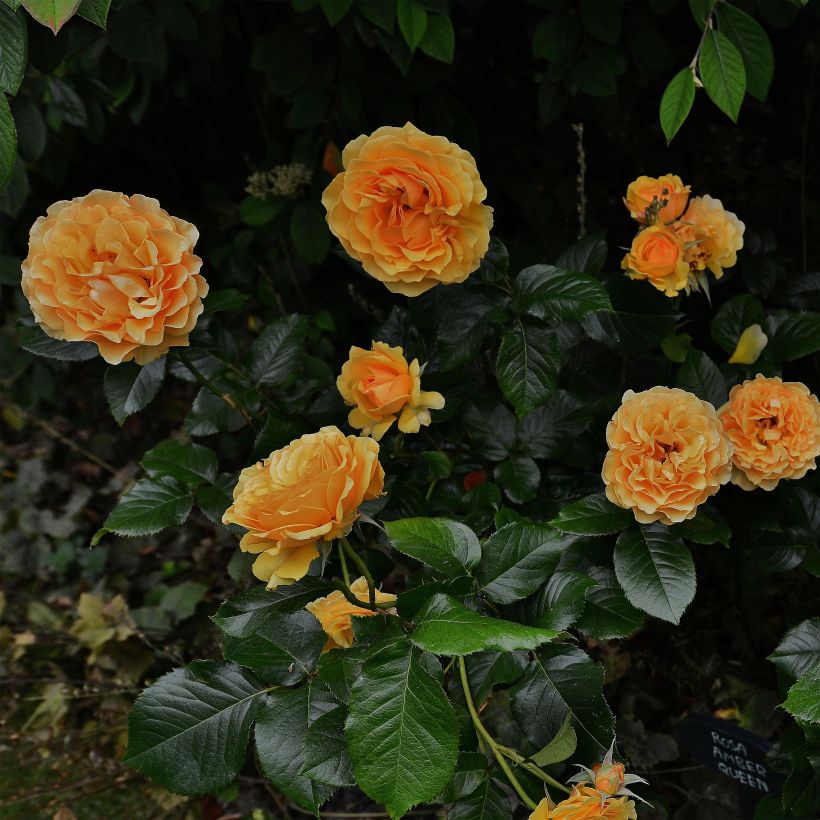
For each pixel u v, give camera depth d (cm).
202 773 73
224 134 143
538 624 72
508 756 72
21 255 139
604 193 125
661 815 96
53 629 119
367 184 77
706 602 101
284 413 89
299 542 66
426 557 70
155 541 134
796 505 84
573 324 87
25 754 109
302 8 93
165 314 76
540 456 85
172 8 100
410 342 88
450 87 119
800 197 115
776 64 115
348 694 71
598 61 102
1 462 151
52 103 115
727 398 83
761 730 96
